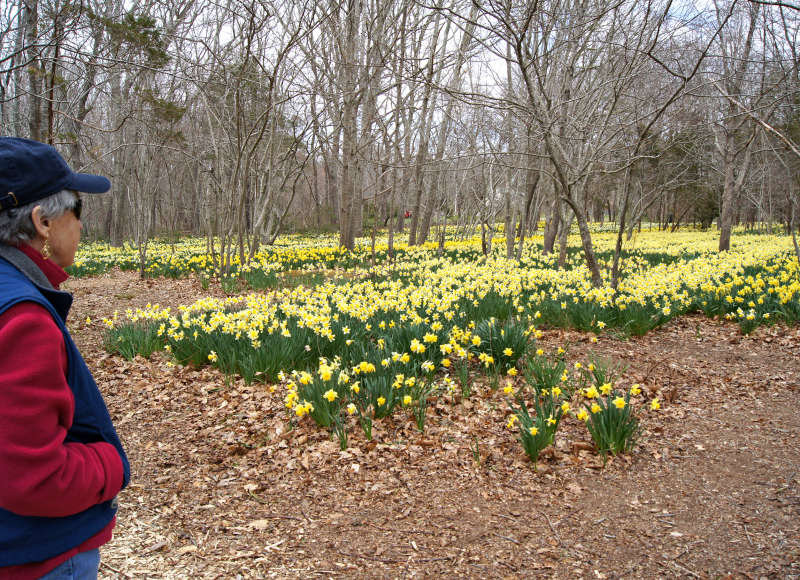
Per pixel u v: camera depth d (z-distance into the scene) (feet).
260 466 12.10
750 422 14.05
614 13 24.44
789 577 8.03
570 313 23.24
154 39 28.02
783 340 21.01
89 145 35.55
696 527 9.52
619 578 8.23
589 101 30.27
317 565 8.63
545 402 13.06
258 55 34.63
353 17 39.73
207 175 46.73
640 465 11.88
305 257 46.06
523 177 50.55
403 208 68.85
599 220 165.37
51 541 3.97
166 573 8.32
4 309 3.68
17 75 27.30
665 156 33.50
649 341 21.85
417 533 9.53
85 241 101.50
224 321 19.07
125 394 17.01
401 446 12.73
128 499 10.73
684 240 79.92
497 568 8.54
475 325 19.88
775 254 47.06
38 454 3.59
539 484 11.16
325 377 12.84
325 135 49.83
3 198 3.97
